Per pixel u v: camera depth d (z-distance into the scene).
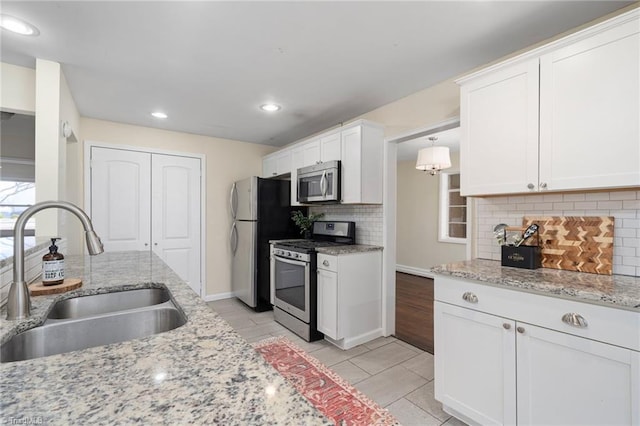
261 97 2.84
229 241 4.39
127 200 3.66
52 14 1.66
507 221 2.05
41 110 2.14
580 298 1.25
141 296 1.44
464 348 1.66
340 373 2.26
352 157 2.91
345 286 2.72
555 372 1.33
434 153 3.73
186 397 0.52
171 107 3.10
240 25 1.77
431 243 5.68
